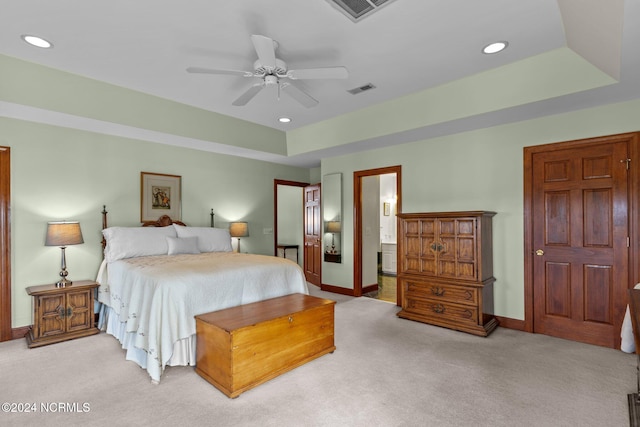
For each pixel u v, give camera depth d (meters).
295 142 5.37
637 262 3.04
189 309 2.67
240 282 3.03
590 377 2.57
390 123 4.14
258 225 5.98
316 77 2.64
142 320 2.69
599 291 3.23
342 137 4.71
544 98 3.01
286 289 3.45
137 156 4.45
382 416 2.08
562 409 2.14
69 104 3.33
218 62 3.00
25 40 2.61
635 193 3.04
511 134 3.77
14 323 3.46
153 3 2.15
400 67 3.11
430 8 2.22
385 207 8.02
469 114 3.48
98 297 3.86
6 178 3.45
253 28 2.45
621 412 2.10
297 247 7.46
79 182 3.94
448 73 3.26
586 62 2.75
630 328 2.80
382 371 2.69
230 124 4.65
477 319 3.56
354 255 5.41
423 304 3.99
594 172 3.26
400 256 4.67
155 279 2.71
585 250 3.31
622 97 2.99
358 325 3.88
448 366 2.78
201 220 5.16
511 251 3.77
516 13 2.28
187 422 2.02
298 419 2.05
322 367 2.77
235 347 2.31
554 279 3.49
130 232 3.98
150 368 2.48
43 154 3.69
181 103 4.06
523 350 3.11
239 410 2.15
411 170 4.63
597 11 1.84
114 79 3.36
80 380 2.55
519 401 2.24
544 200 3.55
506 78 3.15
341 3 2.16
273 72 2.58
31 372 2.68
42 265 3.65
